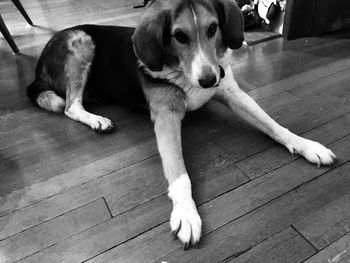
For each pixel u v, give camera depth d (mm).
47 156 1575
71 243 1157
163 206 1267
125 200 1307
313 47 2438
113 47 1792
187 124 1711
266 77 2092
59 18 3502
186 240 1099
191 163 1452
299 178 1330
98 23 3236
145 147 1581
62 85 1879
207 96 1602
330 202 1221
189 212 1164
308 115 1701
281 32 2641
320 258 1044
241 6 2857
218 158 1469
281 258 1052
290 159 1426
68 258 1110
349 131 1563
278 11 2604
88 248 1137
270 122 1508
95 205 1295
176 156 1340
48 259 1112
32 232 1207
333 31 2680
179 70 1446
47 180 1435
